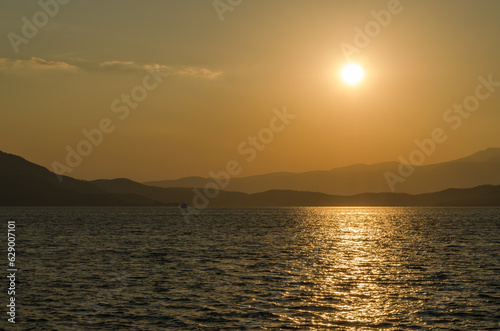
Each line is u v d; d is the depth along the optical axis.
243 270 57.84
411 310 38.88
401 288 47.00
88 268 59.12
